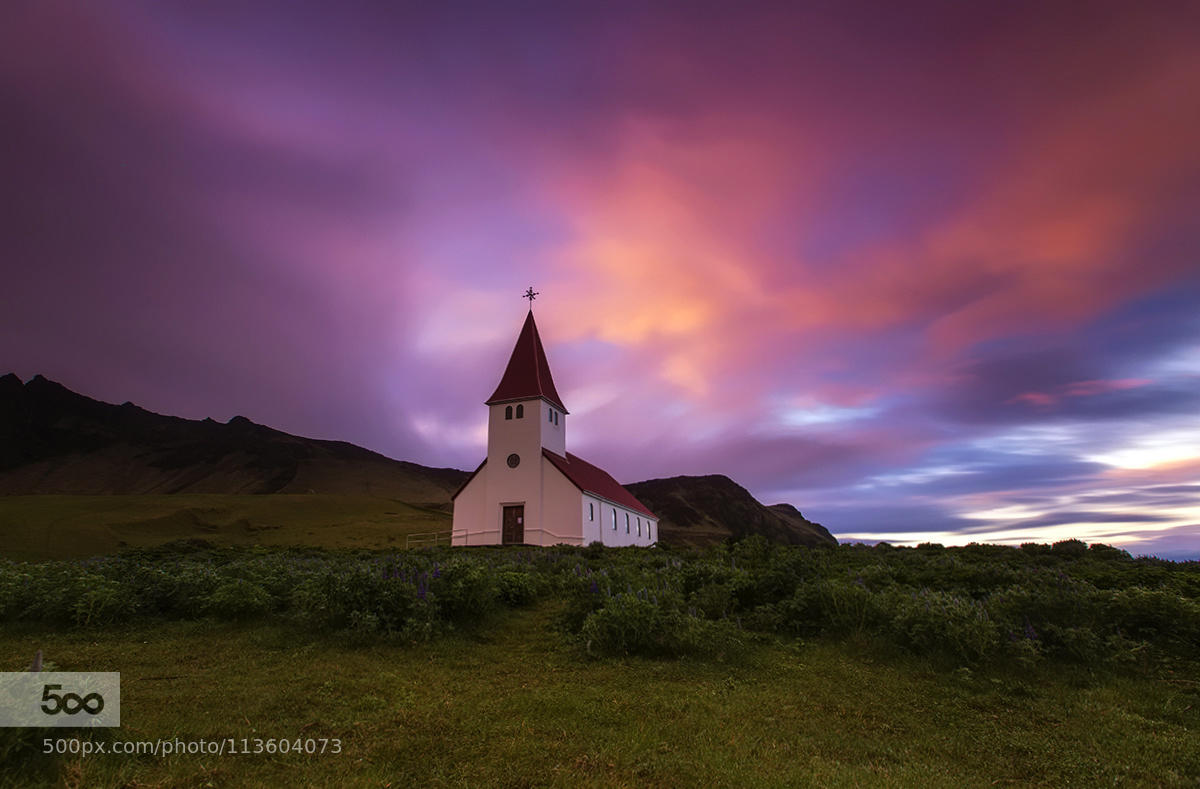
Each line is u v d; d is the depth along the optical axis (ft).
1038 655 27.68
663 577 46.44
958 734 21.21
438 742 19.53
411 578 41.27
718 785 16.88
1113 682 26.21
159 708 22.30
